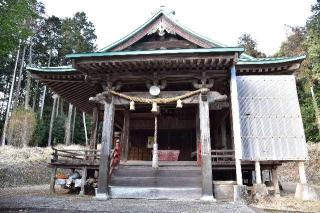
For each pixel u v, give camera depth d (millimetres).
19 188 13891
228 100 11156
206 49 8938
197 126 12414
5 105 38906
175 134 16297
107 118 9875
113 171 10242
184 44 10938
